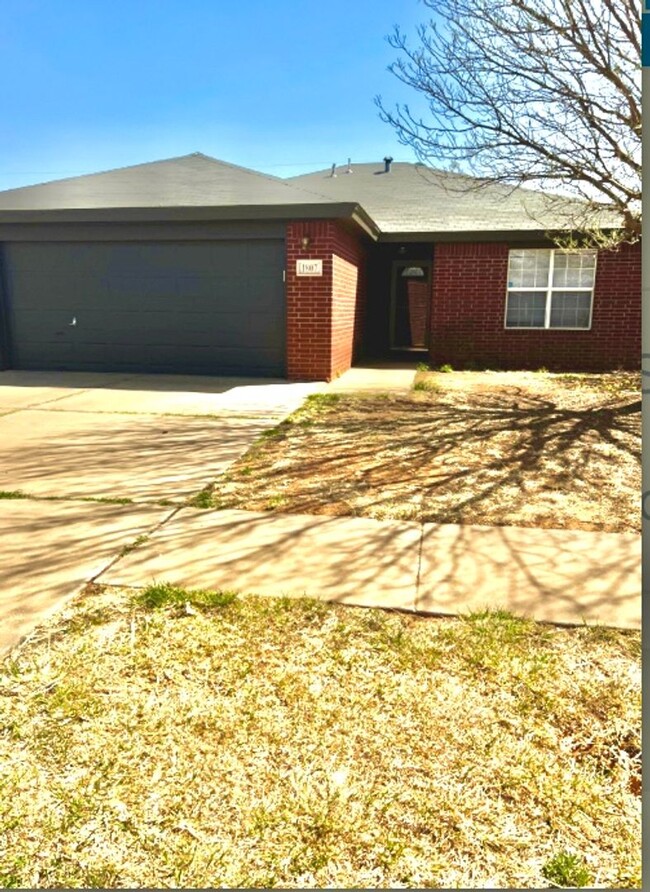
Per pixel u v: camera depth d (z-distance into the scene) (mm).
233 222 9594
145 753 1947
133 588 3000
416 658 2449
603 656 2471
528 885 1533
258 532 3727
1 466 5086
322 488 4586
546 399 8523
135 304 10305
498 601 2891
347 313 11250
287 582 3074
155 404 7816
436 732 2053
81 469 5023
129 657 2439
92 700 2186
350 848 1637
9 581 3051
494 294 12172
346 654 2477
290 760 1928
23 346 10781
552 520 3963
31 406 7609
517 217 12820
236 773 1875
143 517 3963
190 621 2707
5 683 2270
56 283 10461
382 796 1794
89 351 10602
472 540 3619
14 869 1555
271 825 1698
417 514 4059
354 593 2965
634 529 3805
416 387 9469
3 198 11383
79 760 1915
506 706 2184
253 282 9867
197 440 6012
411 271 14969
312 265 9492
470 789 1826
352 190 15742
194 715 2119
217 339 10172
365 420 7012
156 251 10055
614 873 1562
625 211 7555
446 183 14047
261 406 7762
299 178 17266
